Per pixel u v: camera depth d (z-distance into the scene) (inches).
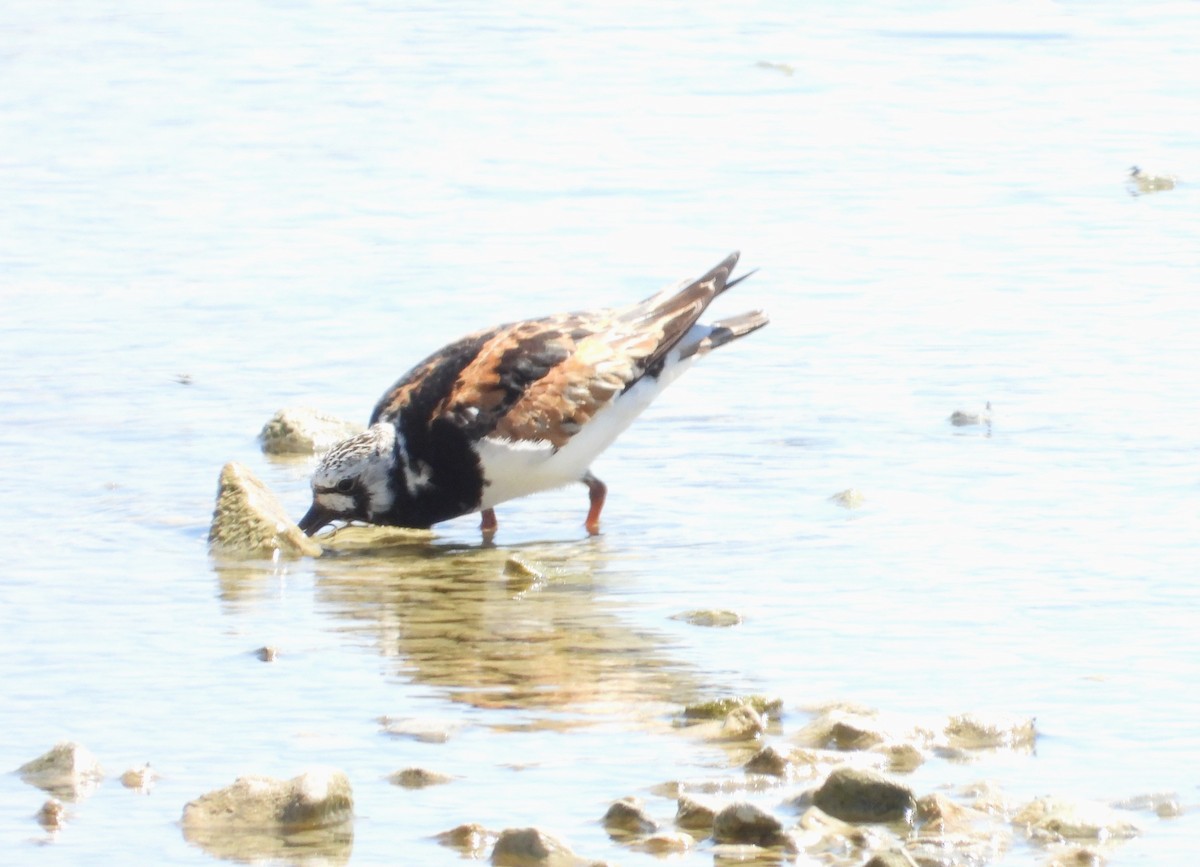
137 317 813.2
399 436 605.6
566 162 1045.2
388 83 1226.6
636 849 360.8
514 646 487.2
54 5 1457.9
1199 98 1143.6
